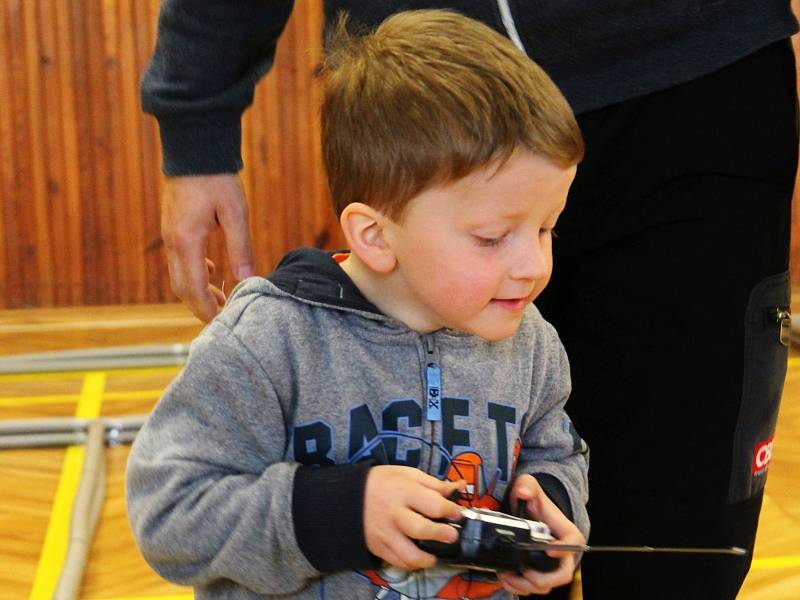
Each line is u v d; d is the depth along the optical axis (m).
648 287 1.40
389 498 1.00
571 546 1.05
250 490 1.03
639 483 1.43
